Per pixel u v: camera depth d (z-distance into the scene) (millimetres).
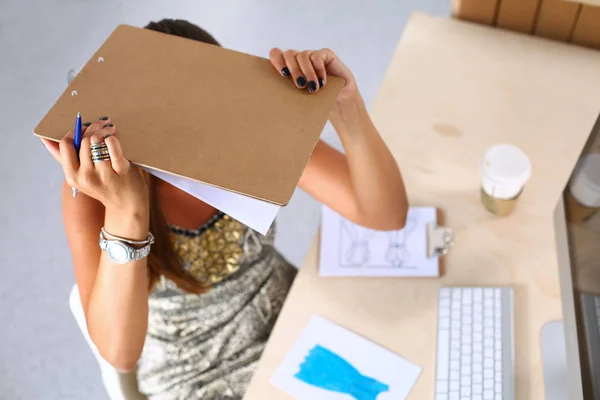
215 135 889
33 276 2256
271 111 915
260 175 853
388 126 1475
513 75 1506
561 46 1540
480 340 1203
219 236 1309
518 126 1435
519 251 1289
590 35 1520
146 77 949
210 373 1410
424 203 1375
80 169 904
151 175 1171
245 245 1349
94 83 944
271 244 1439
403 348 1229
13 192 2408
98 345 1237
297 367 1233
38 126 910
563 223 1104
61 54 2682
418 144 1445
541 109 1450
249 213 868
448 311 1241
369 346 1236
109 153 879
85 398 2061
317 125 904
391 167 1305
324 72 956
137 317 1184
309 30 2553
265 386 1227
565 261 1078
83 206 1193
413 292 1280
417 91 1514
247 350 1421
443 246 1301
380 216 1330
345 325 1263
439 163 1417
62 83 2613
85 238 1195
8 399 2086
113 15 2736
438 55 1561
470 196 1367
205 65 963
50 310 2199
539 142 1409
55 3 2797
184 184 888
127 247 1051
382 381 1202
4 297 2234
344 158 1365
